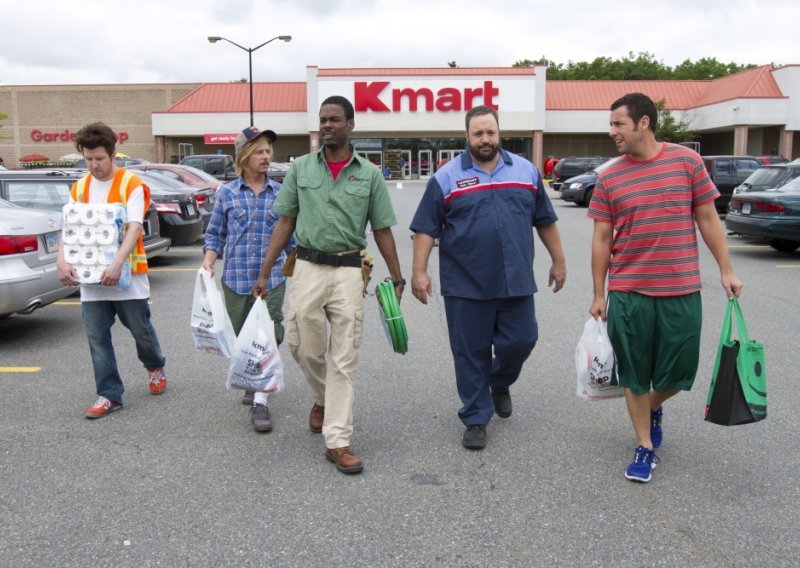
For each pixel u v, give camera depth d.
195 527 3.23
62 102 47.84
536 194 4.18
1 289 5.97
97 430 4.42
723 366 3.45
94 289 4.57
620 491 3.57
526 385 5.27
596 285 3.78
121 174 4.62
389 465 3.90
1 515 3.34
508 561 2.96
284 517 3.32
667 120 43.56
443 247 4.13
